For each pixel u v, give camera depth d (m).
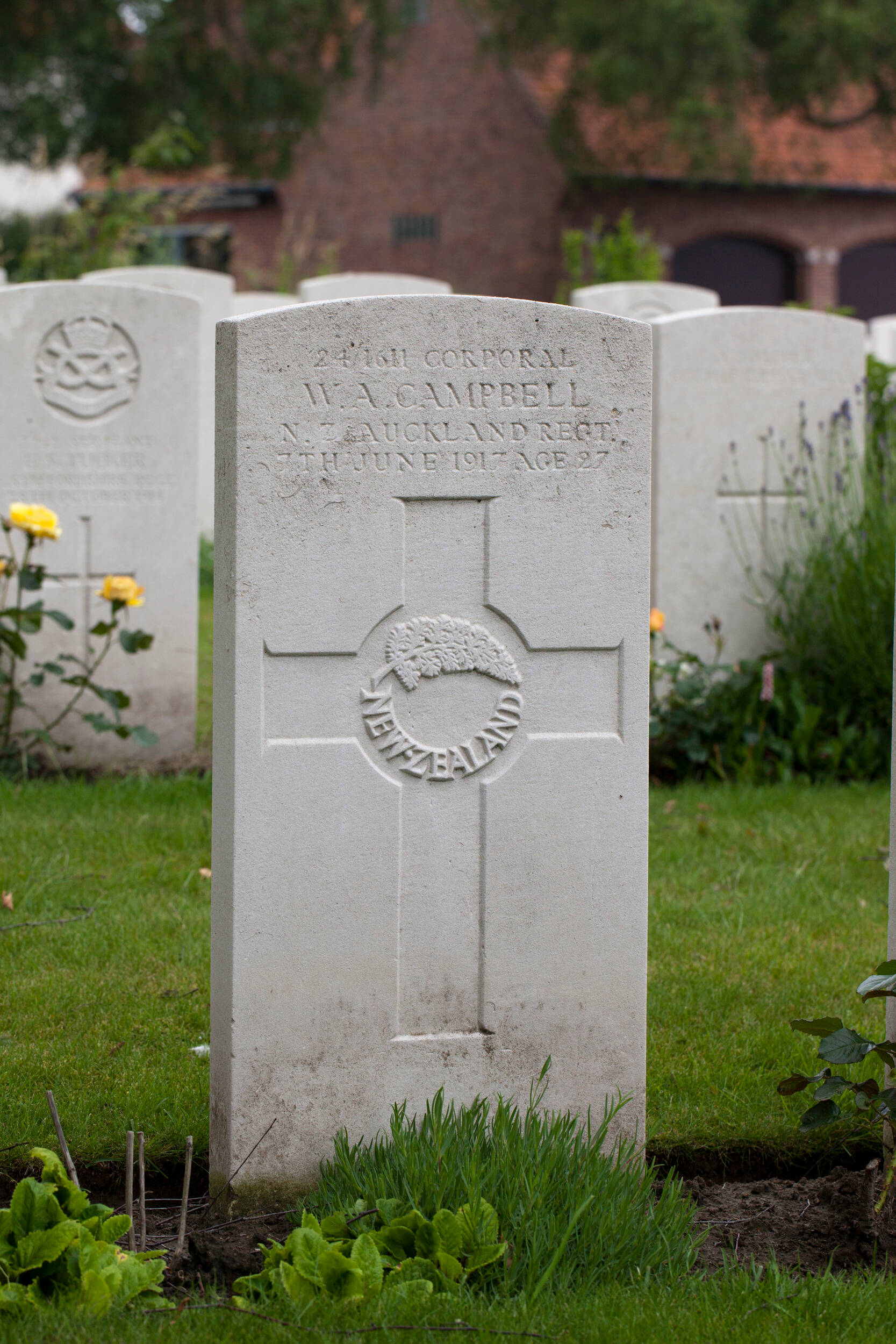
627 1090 3.99
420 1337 2.99
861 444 8.81
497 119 30.86
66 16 26.98
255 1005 3.72
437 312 3.73
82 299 7.77
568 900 3.93
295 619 3.70
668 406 8.52
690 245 31.25
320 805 3.74
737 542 8.72
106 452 7.93
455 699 3.84
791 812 7.37
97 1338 2.94
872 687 8.20
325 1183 3.64
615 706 3.94
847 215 31.67
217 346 3.72
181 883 6.06
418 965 3.86
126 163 28.22
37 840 6.48
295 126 30.00
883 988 3.55
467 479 3.79
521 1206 3.40
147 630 8.12
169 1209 3.86
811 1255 3.58
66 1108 4.13
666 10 27.45
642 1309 3.16
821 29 28.11
